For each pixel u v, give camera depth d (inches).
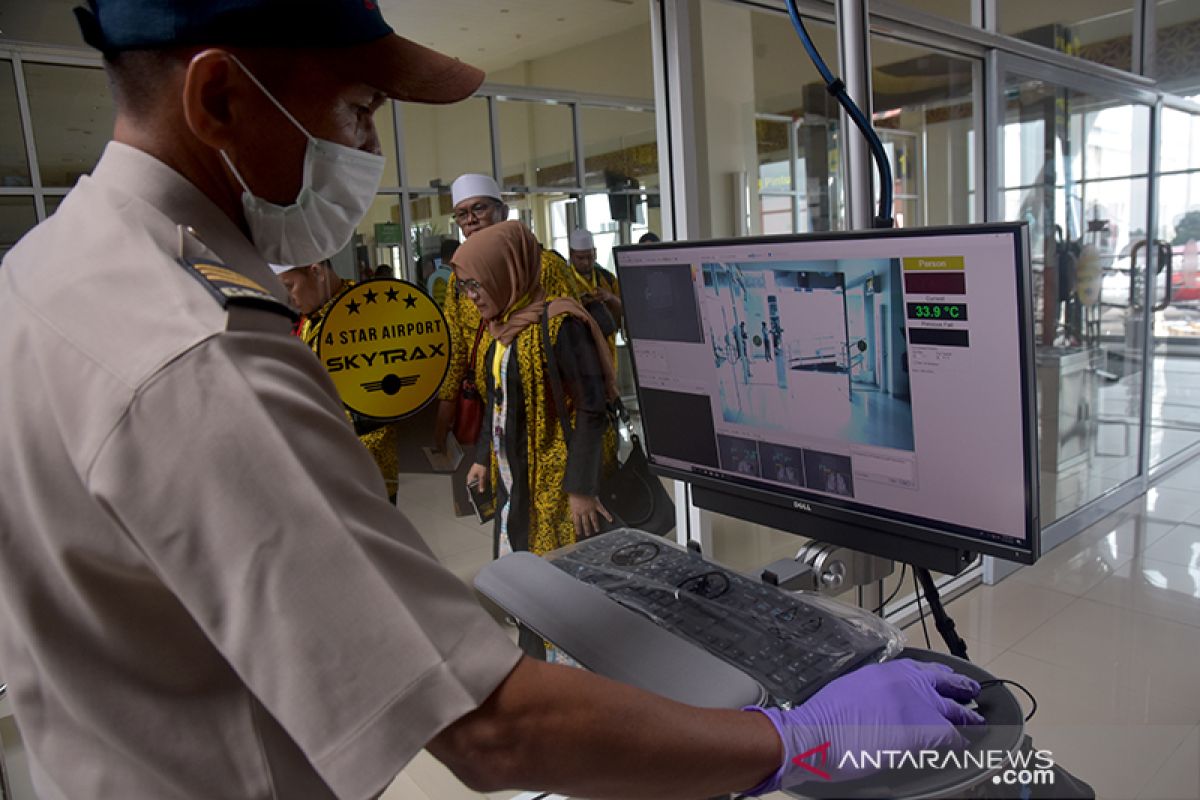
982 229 29.1
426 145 84.6
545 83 92.6
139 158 23.4
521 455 84.7
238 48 23.0
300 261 29.3
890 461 35.4
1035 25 126.8
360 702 17.9
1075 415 137.3
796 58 101.8
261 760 23.0
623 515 89.0
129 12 22.4
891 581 111.0
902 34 100.5
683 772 20.4
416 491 83.7
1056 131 125.7
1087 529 140.3
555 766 19.3
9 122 65.7
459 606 19.6
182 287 20.0
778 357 38.1
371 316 79.5
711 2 92.0
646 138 101.7
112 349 18.9
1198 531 136.4
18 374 20.2
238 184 24.9
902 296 32.5
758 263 37.1
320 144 25.5
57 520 19.9
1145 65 155.1
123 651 21.3
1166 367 196.1
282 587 17.7
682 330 42.3
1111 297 142.4
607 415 87.3
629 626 31.0
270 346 19.9
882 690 23.8
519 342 82.9
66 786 22.3
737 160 97.0
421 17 86.0
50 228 23.3
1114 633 103.3
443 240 85.8
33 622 20.8
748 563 104.0
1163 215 170.7
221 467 17.8
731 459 43.0
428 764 81.4
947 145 118.0
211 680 22.6
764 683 27.9
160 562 18.2
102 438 18.1
